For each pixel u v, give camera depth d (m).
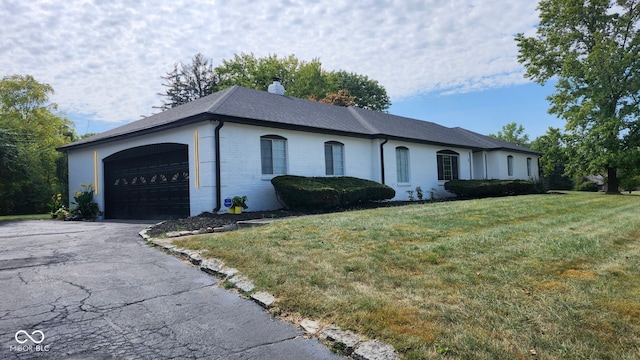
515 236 6.32
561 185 34.03
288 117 13.49
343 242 6.05
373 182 14.27
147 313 3.68
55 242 7.50
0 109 25.67
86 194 14.73
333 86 40.62
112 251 6.50
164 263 5.60
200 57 44.41
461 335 2.88
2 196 18.92
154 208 13.05
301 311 3.59
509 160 25.14
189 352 2.89
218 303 3.96
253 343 3.05
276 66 40.38
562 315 3.18
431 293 3.82
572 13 20.55
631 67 19.39
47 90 27.17
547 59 21.75
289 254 5.43
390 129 17.80
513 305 3.43
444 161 20.55
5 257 6.01
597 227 7.30
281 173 12.94
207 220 9.57
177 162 12.25
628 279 4.06
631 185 25.62
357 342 2.91
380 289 4.00
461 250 5.40
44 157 22.53
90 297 4.10
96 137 15.66
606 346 2.67
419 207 10.95
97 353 2.87
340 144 15.17
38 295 4.13
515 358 2.55
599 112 20.42
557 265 4.62
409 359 2.61
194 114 11.03
